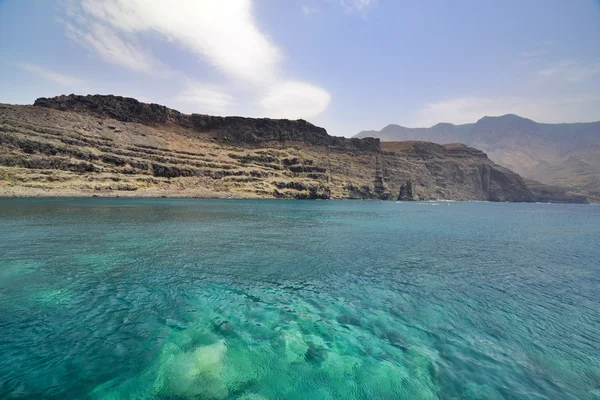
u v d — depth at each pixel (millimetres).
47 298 14102
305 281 18156
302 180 162500
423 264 23359
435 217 73000
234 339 10594
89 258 21969
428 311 13914
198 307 13555
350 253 26797
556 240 38906
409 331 11773
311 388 8070
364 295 15898
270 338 10758
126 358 9195
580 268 23172
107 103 165625
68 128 119062
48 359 9055
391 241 34250
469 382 8586
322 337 11016
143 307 13359
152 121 178375
